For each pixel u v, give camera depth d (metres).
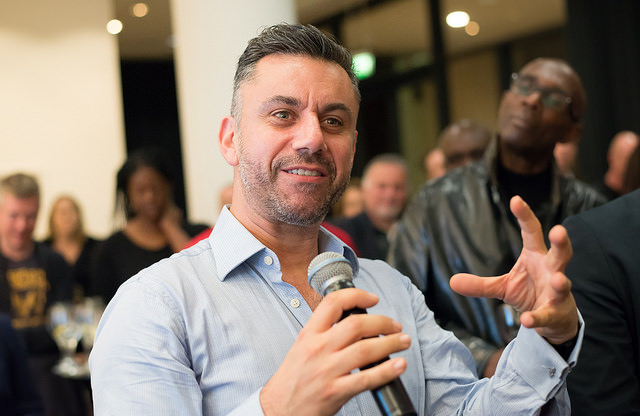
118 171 3.91
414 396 1.45
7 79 8.04
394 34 9.05
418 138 9.24
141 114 12.26
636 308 1.76
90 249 5.26
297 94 1.36
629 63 6.71
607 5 6.81
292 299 1.39
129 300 1.32
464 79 8.70
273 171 1.36
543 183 2.55
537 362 1.25
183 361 1.28
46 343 4.29
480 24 8.41
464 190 2.53
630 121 6.71
